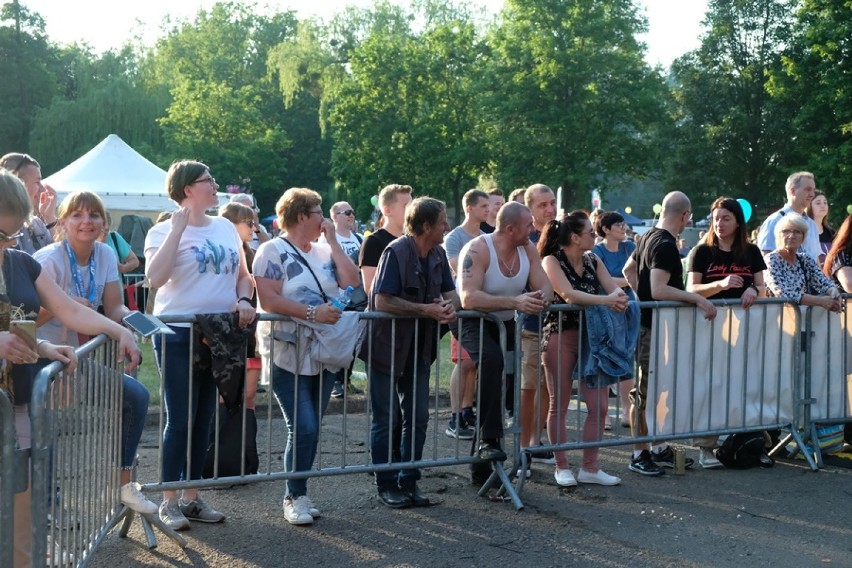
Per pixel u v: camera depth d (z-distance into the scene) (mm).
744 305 6352
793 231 6570
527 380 6109
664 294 6160
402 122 46406
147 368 10047
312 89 63281
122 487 4406
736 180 45344
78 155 51250
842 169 35156
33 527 3064
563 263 5805
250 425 5766
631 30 40219
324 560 4469
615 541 4801
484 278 5562
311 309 4965
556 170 40125
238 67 69750
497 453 5492
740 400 6434
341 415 8188
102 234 4832
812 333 6645
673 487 5891
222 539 4758
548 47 39781
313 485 5836
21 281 3553
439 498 5551
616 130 39781
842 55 36281
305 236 5148
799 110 39344
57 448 3283
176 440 4836
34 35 61781
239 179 54438
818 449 6562
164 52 69312
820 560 4574
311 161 65438
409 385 5391
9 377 3258
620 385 7566
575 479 5906
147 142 52312
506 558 4527
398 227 6773
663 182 47375
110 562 4391
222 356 4727
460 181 46812
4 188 3293
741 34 45844
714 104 46250
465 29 46562
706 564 4488
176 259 4812
